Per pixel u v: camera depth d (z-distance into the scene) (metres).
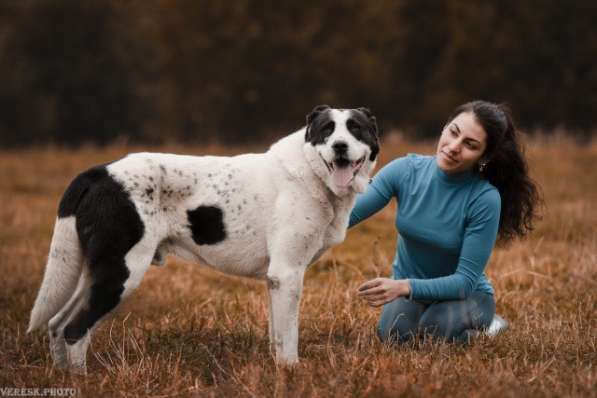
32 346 7.50
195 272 11.09
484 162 7.09
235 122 40.41
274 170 6.80
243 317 8.45
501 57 41.50
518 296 9.08
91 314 6.53
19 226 14.79
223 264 6.98
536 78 41.78
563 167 19.23
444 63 42.84
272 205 6.76
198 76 40.00
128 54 46.38
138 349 7.21
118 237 6.54
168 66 40.50
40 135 45.47
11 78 43.97
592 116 41.50
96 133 46.56
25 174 21.53
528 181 7.37
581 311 8.32
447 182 7.16
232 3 39.06
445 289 6.92
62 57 44.94
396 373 6.30
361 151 6.68
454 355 6.79
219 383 6.50
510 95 41.91
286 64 39.16
